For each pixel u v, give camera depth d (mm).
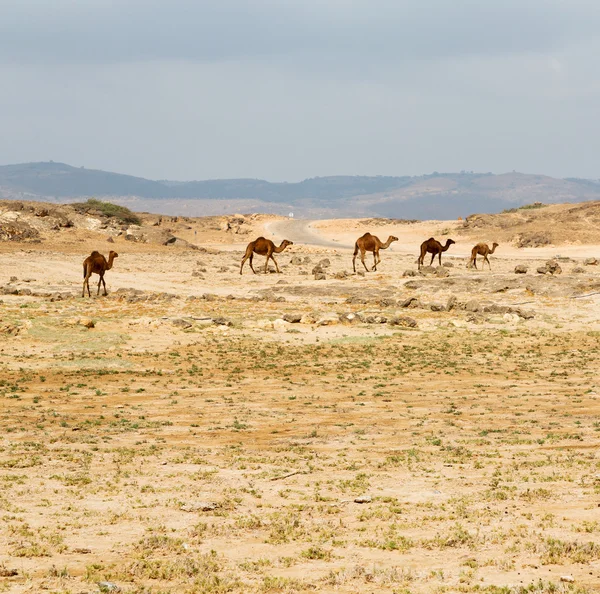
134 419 41688
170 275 121375
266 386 52000
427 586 17359
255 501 25656
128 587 17422
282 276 120500
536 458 31500
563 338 73188
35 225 192250
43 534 21578
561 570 18219
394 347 68750
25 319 74750
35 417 42094
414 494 26266
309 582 17734
